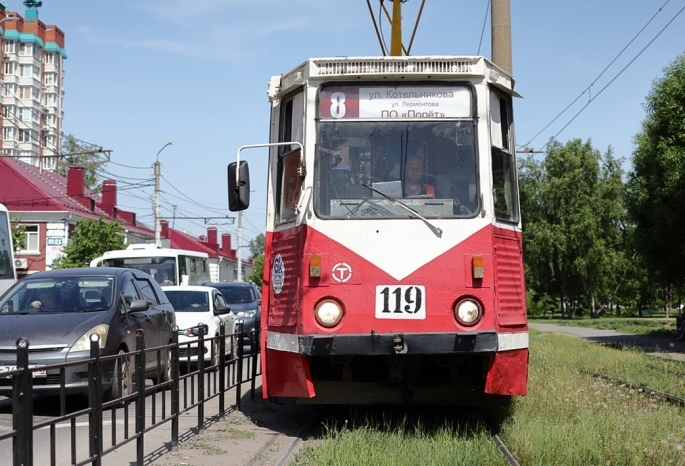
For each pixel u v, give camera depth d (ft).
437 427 28.35
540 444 24.12
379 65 28.07
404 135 27.84
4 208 61.67
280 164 30.01
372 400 29.40
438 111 28.02
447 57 28.04
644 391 39.58
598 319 204.33
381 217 27.09
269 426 32.01
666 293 221.25
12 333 33.60
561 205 207.51
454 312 26.61
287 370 28.17
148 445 27.78
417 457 23.52
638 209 102.89
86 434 19.84
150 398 24.76
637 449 23.20
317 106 28.02
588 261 202.59
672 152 86.33
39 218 157.89
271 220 30.45
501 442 25.45
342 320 26.63
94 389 20.06
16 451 16.61
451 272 26.76
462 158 27.68
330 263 26.89
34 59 334.03
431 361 30.71
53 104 344.28
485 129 27.86
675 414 31.19
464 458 23.00
